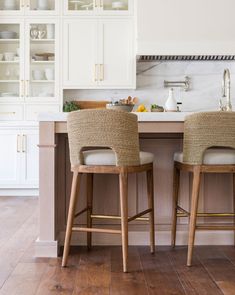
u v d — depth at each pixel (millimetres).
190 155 2180
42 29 4684
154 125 2338
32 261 2217
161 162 2588
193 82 4844
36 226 3076
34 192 4629
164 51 4203
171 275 1992
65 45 4617
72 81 4617
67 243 2133
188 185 2578
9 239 2691
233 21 4188
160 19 4219
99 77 4613
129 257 2295
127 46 4609
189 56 4480
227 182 2576
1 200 4305
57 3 4613
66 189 2557
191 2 4203
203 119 2123
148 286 1838
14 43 4770
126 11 4602
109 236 2580
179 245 2561
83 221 2576
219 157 2156
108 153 2135
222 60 4781
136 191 2578
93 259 2258
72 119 2129
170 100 3166
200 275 1993
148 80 4855
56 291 1769
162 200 2584
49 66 4727
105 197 2582
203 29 4203
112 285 1847
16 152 4516
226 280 1921
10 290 1781
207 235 2576
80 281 1897
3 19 4621
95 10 4598
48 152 2340
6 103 4656
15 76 4758
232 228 2168
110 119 2064
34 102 4645
